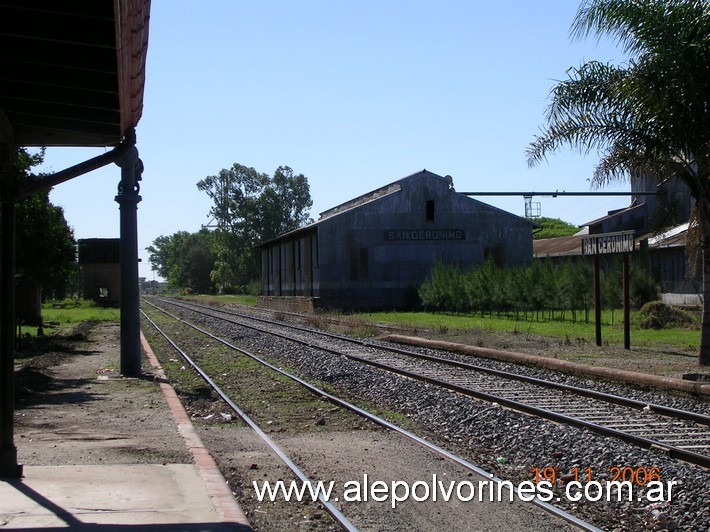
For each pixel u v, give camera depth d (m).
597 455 9.16
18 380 15.72
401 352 22.44
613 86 17.31
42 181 8.05
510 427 11.00
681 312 32.81
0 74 7.48
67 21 6.45
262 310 60.25
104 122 8.52
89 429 10.91
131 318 17.55
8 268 7.62
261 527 6.72
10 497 7.04
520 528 6.70
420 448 9.99
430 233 55.84
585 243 24.20
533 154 18.39
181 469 8.26
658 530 6.73
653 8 16.31
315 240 56.69
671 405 13.14
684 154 17.42
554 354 21.38
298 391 15.66
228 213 115.00
